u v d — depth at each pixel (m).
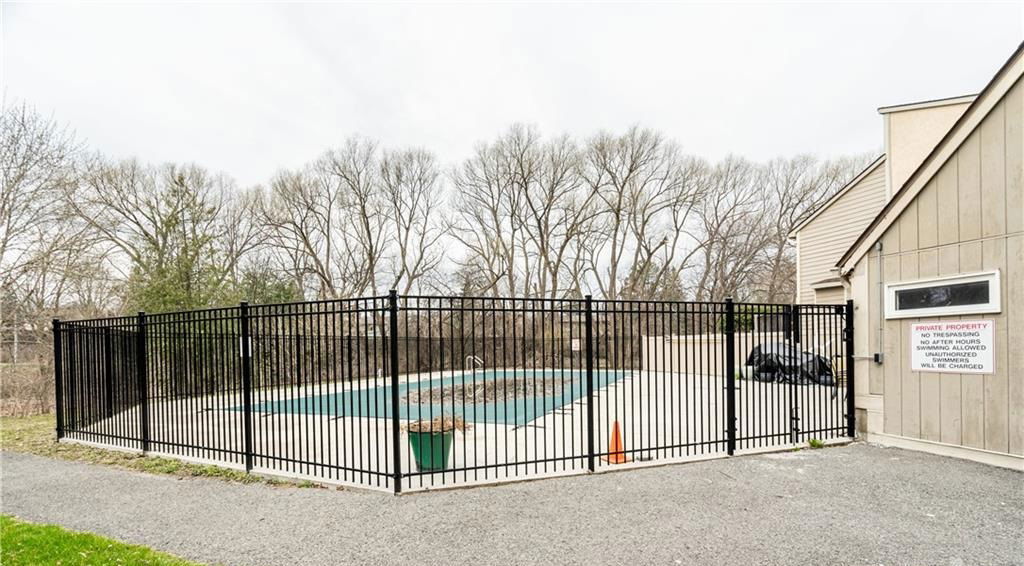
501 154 28.53
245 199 26.55
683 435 7.66
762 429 7.96
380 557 3.55
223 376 6.89
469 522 4.16
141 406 6.71
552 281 28.30
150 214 20.62
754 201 31.12
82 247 12.95
